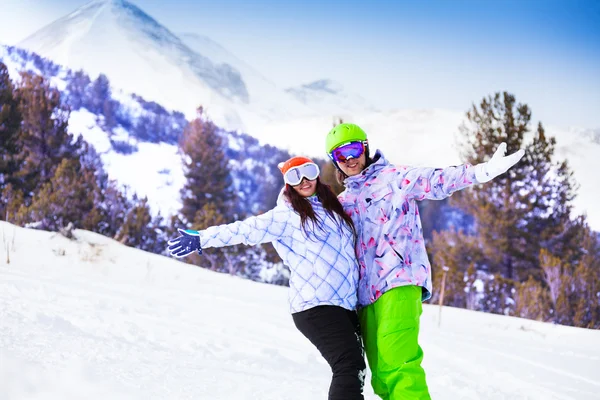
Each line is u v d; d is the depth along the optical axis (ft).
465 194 81.30
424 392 9.60
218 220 83.46
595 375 24.79
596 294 70.33
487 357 25.73
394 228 10.09
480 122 87.61
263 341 21.27
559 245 79.82
